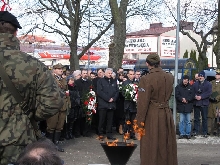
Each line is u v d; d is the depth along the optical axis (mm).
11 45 3312
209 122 12352
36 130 3387
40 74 3256
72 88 10625
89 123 10977
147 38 31375
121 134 11953
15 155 3158
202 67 23234
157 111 6691
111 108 10961
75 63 18656
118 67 14938
